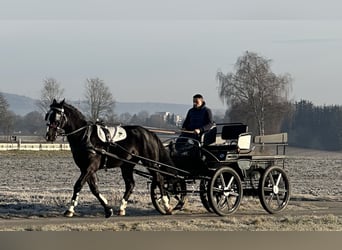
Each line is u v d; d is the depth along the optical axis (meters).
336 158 74.00
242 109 81.69
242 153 16.88
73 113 15.62
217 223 14.61
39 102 80.12
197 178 16.58
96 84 82.62
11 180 31.88
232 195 16.52
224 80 83.12
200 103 17.19
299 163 56.94
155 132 16.73
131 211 17.06
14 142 73.62
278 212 17.36
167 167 16.45
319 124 122.62
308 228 13.94
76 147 15.60
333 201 21.00
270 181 17.31
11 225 14.02
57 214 16.11
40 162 50.56
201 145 16.62
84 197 20.08
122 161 15.98
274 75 82.19
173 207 17.25
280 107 81.69
